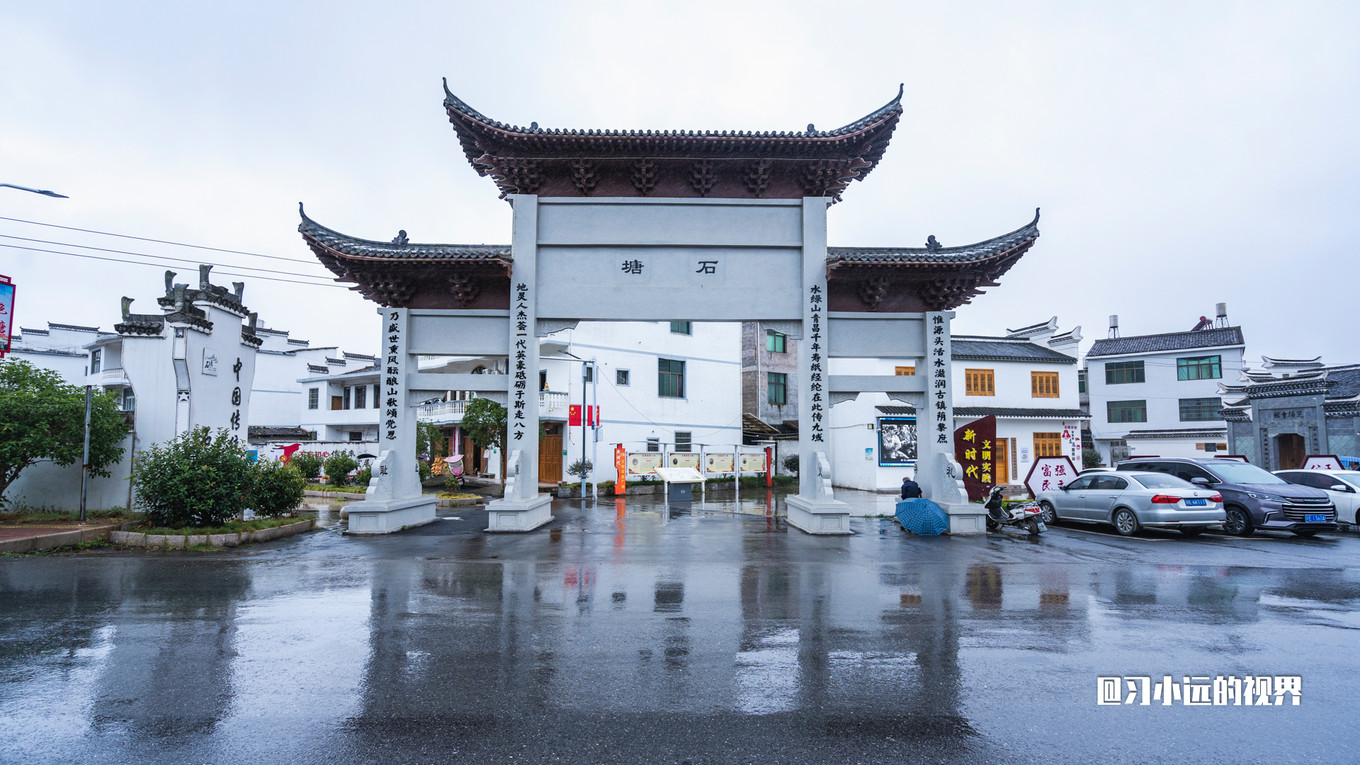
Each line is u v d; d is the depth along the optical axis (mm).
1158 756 4012
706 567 10188
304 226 14102
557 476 29125
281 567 9938
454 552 11461
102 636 6262
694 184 15352
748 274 15273
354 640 6191
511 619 6984
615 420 29797
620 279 15148
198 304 14781
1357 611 7508
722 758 3926
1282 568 10391
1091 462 35875
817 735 4246
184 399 14094
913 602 7895
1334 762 3953
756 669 5449
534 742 4109
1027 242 14383
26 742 4066
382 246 14727
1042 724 4438
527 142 14547
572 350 28547
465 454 33062
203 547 11555
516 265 14914
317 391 39125
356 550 11609
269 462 14219
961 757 3973
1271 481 15539
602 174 15352
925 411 15344
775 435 35719
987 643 6199
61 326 35500
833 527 14078
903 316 15320
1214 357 37062
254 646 5984
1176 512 13742
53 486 13867
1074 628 6738
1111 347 40562
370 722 4387
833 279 15125
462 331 15102
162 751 3965
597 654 5809
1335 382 24766
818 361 14953
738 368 35281
